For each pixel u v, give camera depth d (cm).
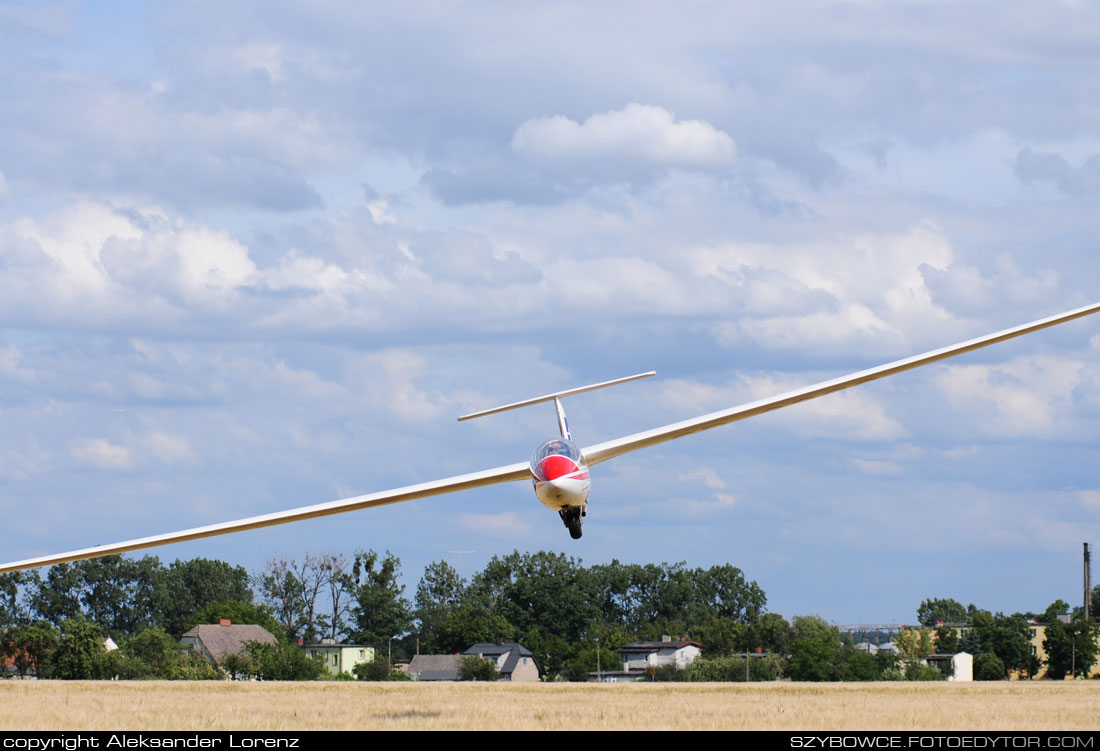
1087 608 16775
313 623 16462
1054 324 3475
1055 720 2992
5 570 3512
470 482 3616
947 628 13812
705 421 3662
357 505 3606
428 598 19575
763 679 10938
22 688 4834
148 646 11319
